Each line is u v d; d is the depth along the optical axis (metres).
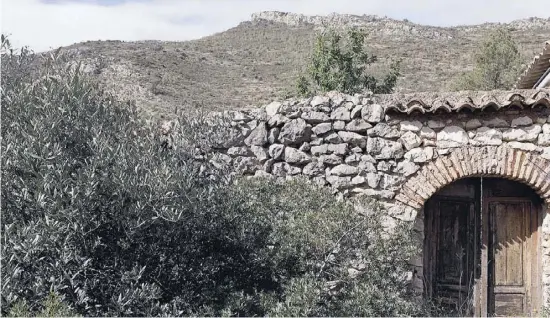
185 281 5.88
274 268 6.19
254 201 6.71
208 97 26.03
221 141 7.61
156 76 28.56
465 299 7.94
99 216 5.38
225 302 5.79
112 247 5.56
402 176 7.71
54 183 5.14
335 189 7.87
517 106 7.37
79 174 5.14
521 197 7.92
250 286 6.25
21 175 5.35
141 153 5.64
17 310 4.65
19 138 5.43
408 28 48.88
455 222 8.10
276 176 8.03
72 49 30.66
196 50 38.97
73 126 5.64
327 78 18.55
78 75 5.94
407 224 7.26
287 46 40.72
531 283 7.84
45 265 5.14
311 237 6.16
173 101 23.95
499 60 23.23
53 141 5.42
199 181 6.07
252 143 8.14
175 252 5.81
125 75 27.41
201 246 6.13
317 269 6.21
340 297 6.23
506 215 7.96
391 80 18.89
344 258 6.36
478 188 8.00
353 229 6.50
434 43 43.16
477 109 7.37
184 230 5.81
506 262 7.92
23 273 5.12
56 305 4.80
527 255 7.88
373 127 7.81
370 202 7.53
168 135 6.59
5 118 5.56
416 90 27.84
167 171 5.41
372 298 6.07
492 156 7.51
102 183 5.30
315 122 8.00
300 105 8.04
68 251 5.09
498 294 7.89
